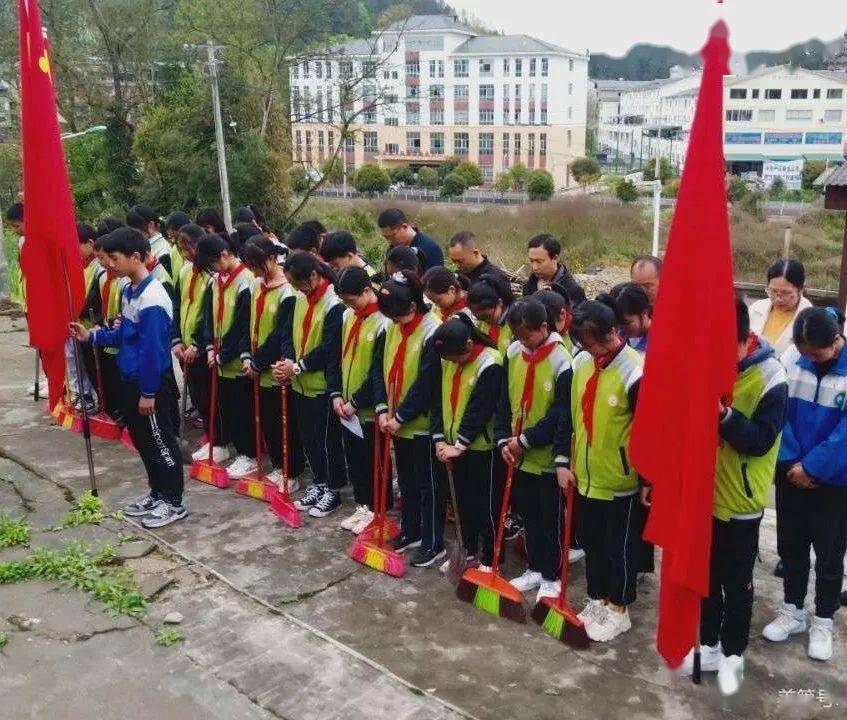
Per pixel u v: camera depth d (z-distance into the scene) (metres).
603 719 3.37
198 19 26.58
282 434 5.40
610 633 3.94
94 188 26.98
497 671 3.69
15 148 25.11
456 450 4.25
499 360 4.25
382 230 5.87
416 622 4.08
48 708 3.29
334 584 4.42
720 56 2.94
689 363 3.13
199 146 24.70
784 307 4.67
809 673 3.71
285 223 26.59
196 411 7.02
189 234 6.05
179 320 6.38
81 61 27.44
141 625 3.90
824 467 3.59
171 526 5.06
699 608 3.40
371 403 4.80
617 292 4.02
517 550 4.85
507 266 24.30
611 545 3.88
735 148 38.25
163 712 3.29
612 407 3.70
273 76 26.22
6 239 14.66
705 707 3.46
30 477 5.68
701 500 3.13
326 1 27.11
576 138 53.44
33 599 4.09
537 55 49.91
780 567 4.54
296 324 5.18
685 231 3.09
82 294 5.16
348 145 52.94
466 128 52.78
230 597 4.17
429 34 51.72
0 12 25.88
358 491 5.03
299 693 3.42
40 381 7.87
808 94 36.84
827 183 7.80
